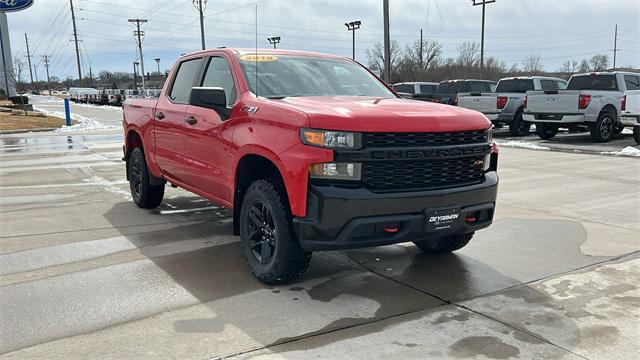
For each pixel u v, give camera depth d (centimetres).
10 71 4334
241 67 489
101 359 308
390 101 449
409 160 382
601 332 345
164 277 446
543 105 1633
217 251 522
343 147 370
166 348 321
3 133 2139
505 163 1179
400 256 512
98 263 483
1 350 319
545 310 380
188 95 572
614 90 1611
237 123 450
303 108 396
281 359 308
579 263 486
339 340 332
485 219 437
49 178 972
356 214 368
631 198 786
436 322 359
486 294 411
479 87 2084
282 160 388
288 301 395
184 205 744
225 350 319
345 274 458
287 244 404
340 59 581
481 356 313
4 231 593
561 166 1128
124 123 737
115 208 721
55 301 394
